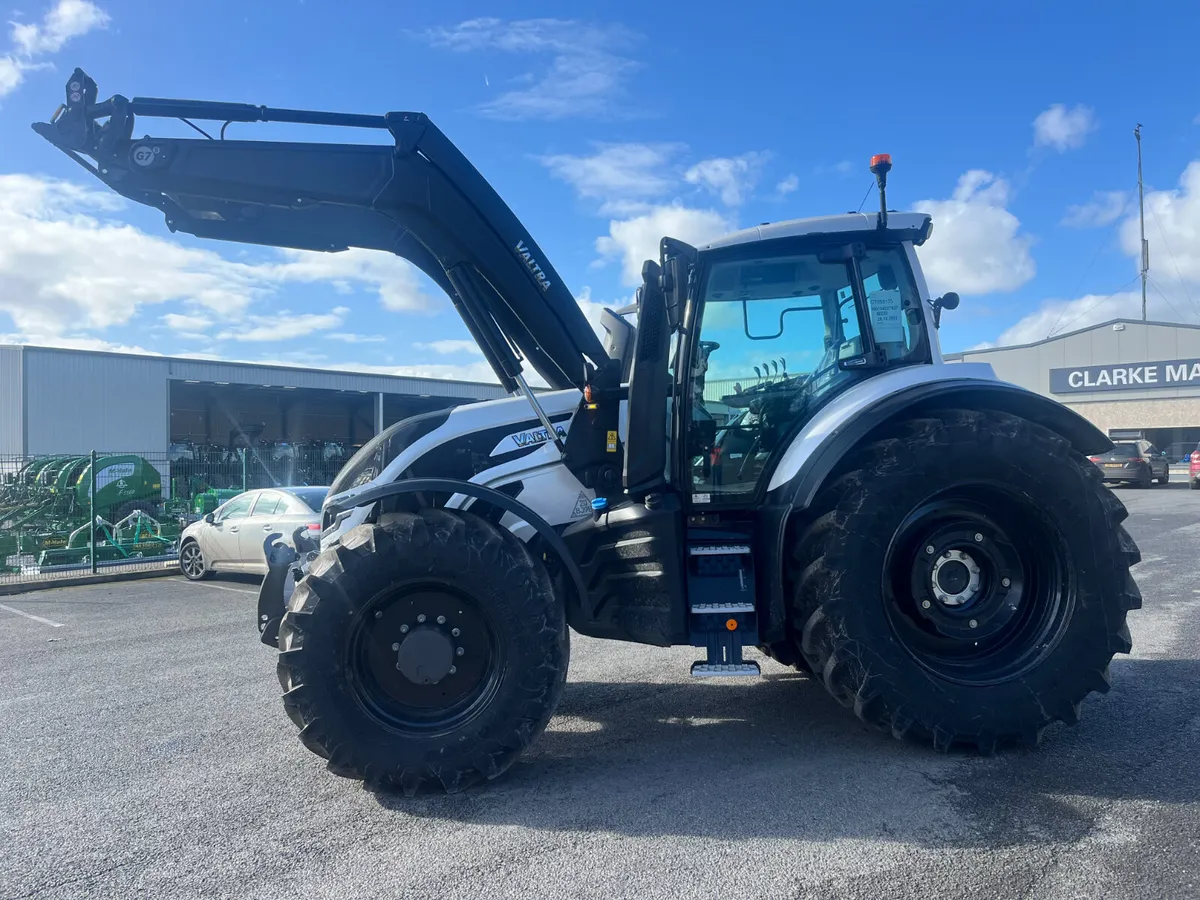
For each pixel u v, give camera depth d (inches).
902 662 144.1
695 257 160.7
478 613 143.7
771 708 180.7
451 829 126.5
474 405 170.1
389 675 142.7
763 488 159.6
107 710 203.9
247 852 121.7
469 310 177.3
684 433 160.4
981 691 145.3
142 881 114.0
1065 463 148.1
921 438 147.9
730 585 150.6
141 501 588.4
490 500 148.9
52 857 122.3
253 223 190.9
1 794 148.3
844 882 105.7
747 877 107.8
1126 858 109.3
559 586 157.8
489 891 107.2
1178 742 151.6
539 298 171.6
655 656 237.8
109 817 136.7
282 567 173.3
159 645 288.5
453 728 139.9
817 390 165.6
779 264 166.6
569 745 162.2
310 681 136.3
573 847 118.6
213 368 1033.5
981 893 102.0
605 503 162.6
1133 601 148.9
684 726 171.0
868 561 144.2
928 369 162.6
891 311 166.2
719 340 166.6
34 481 585.9
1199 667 203.9
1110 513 149.5
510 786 142.4
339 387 1146.7
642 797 135.3
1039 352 1462.8
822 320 168.4
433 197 165.9
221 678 234.8
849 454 153.7
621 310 193.2
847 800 130.5
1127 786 132.6
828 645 146.2
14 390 887.7
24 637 315.3
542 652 140.6
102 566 520.7
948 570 154.2
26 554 518.9
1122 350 1386.6
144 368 970.7
